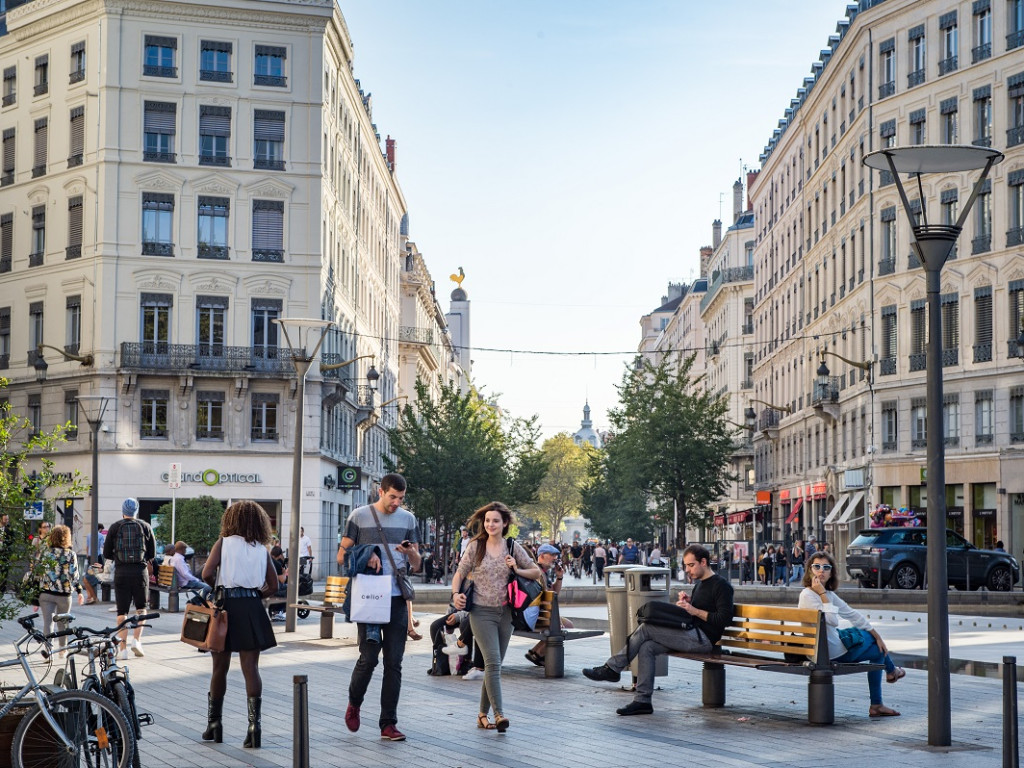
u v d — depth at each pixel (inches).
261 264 2257.6
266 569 457.1
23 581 495.8
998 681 669.3
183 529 2021.4
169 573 1104.2
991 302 2022.6
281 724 503.5
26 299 2335.1
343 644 889.5
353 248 2736.2
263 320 2265.0
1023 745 456.8
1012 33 2003.0
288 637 951.6
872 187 2281.0
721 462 2701.8
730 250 4318.4
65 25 2295.8
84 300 2234.3
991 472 1984.5
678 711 544.7
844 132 2477.9
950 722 470.9
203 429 2231.8
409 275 4212.6
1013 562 1668.3
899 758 430.3
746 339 4067.4
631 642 545.6
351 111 2684.5
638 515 3782.0
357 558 467.8
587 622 1130.0
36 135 2343.8
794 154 2989.7
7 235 2385.6
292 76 2289.6
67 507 2202.3
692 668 737.6
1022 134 1975.9
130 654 773.9
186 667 719.1
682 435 2689.5
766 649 530.3
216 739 459.2
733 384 4062.5
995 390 1994.3
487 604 489.4
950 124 2128.4
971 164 486.3
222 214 2258.9
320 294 2278.5
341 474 2436.0
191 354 2223.2
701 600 551.5
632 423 2743.6
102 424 2194.9
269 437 2260.1
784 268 3112.7
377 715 530.0
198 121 2253.9
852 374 2383.1
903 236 2201.0
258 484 2240.4
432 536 3762.3
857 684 652.7
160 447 2208.4
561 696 594.2
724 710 548.4
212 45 2263.8
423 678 668.7
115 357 2206.0
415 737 471.2
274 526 2246.6
